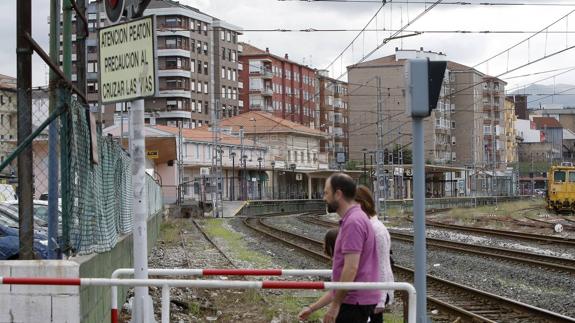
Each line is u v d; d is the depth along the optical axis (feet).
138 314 23.07
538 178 456.86
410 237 106.22
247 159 294.05
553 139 540.93
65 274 23.07
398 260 76.13
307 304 46.26
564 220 149.48
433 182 303.89
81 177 28.58
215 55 387.96
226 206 219.61
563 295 50.44
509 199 312.09
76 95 29.66
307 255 83.51
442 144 391.45
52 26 31.14
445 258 74.33
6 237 38.47
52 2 31.04
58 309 22.95
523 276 59.98
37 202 51.11
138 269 23.40
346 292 19.63
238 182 285.23
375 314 22.99
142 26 22.20
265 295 49.49
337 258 20.12
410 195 320.29
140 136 23.68
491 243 95.14
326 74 459.73
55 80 29.07
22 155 24.84
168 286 20.10
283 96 428.97
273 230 130.62
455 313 41.16
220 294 49.11
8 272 23.02
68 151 26.30
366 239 19.72
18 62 24.66
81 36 37.45
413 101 20.63
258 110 408.05
